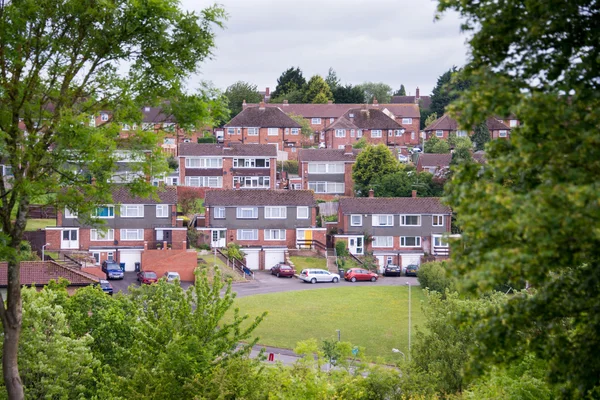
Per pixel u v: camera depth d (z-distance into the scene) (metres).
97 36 26.69
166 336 31.83
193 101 28.23
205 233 99.62
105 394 34.44
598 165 14.19
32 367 37.06
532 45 16.45
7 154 25.47
